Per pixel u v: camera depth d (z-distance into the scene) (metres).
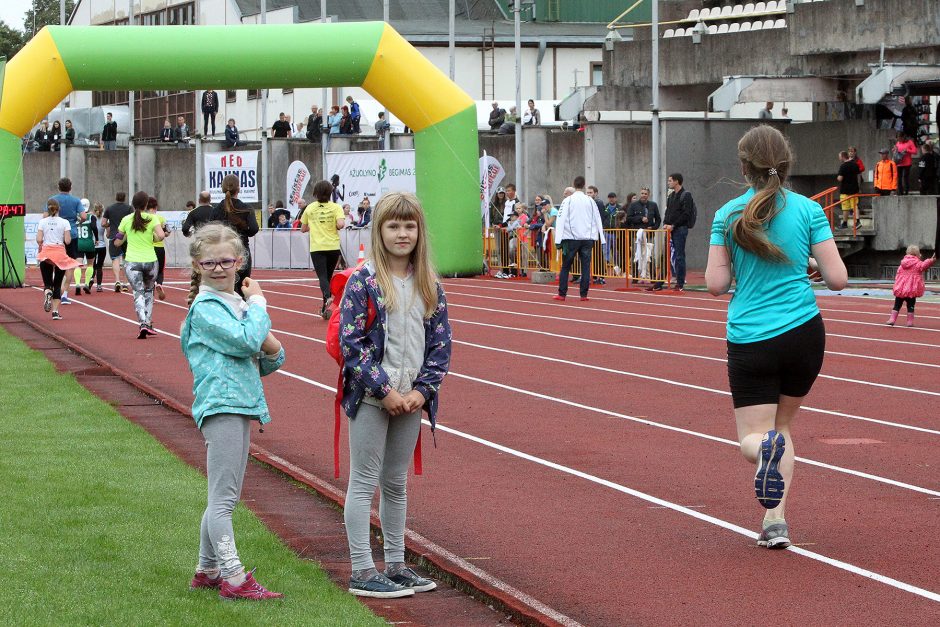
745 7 50.28
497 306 31.17
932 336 24.02
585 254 32.47
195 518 9.81
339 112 58.53
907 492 11.32
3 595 7.59
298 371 19.61
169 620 7.24
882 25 39.84
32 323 26.91
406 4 81.69
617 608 8.01
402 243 8.09
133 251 24.05
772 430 8.98
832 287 9.16
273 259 50.22
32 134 69.31
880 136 44.56
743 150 9.20
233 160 53.53
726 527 10.09
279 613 7.50
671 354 21.55
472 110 41.59
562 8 83.62
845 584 8.49
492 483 11.78
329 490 11.04
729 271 9.31
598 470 12.34
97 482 11.03
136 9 89.12
